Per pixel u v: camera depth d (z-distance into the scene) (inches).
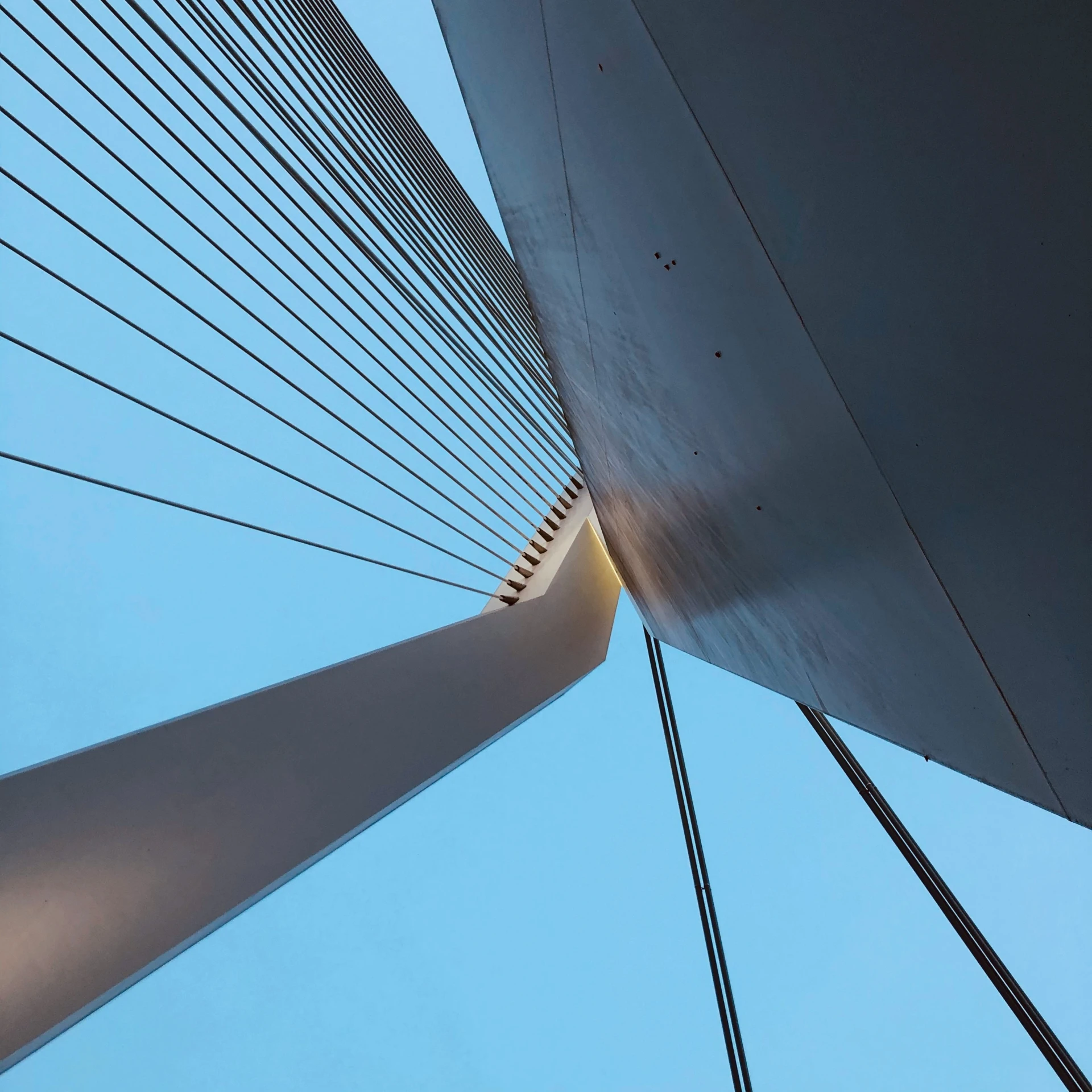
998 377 49.0
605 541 462.3
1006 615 60.9
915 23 42.4
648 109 73.1
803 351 69.7
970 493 57.7
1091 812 63.4
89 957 132.1
